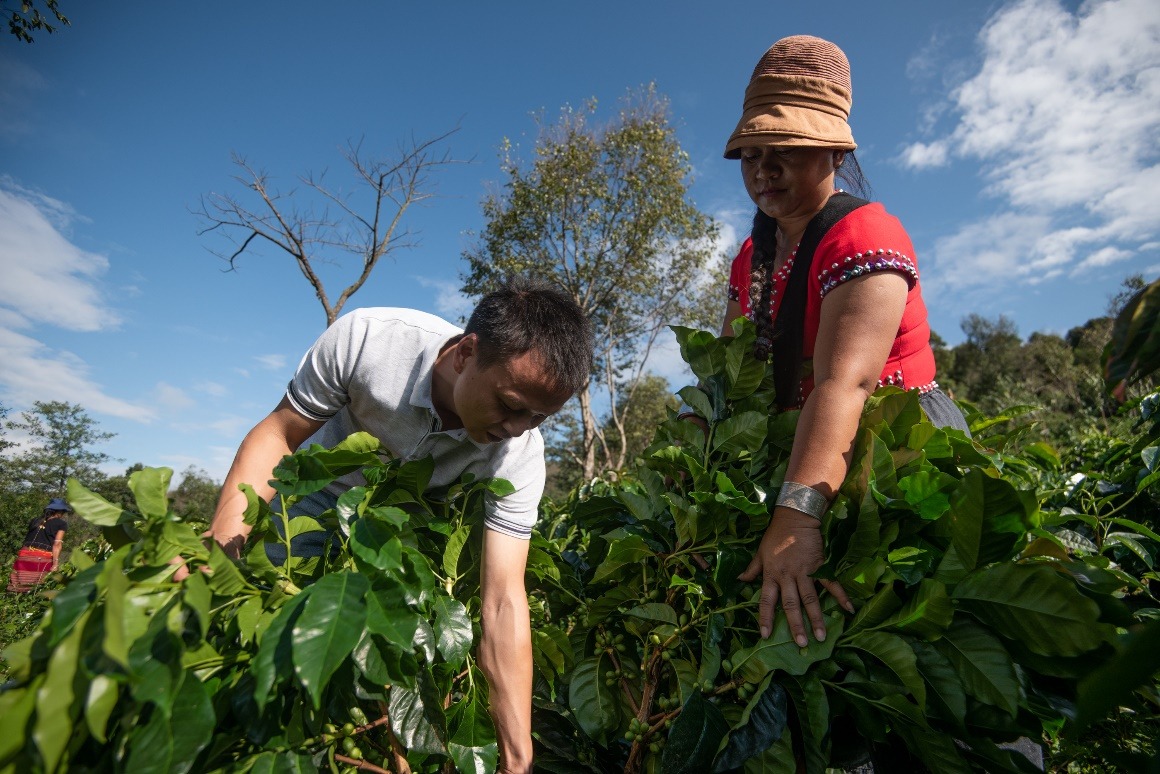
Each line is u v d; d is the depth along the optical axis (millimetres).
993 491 1194
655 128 20312
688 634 1632
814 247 1718
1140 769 931
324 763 1254
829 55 1803
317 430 1969
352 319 1803
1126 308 881
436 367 1721
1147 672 677
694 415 2018
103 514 1127
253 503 1216
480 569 1698
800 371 1838
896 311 1573
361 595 1067
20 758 855
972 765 1376
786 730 1393
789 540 1438
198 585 996
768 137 1764
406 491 1616
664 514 1793
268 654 981
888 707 1306
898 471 1504
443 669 1406
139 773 897
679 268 21859
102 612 914
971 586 1269
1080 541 1891
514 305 1494
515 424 1569
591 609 1727
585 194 20453
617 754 1716
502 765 1558
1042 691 1295
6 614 7055
